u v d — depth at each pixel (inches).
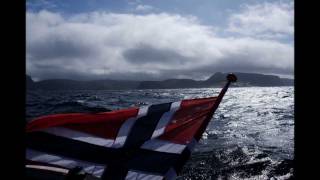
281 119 1599.4
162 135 179.3
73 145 171.0
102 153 173.2
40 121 169.0
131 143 176.4
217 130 1195.3
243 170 610.5
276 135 1058.1
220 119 1624.0
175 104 190.1
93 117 178.4
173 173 168.9
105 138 176.7
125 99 3383.4
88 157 171.8
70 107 1792.6
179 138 178.2
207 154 735.1
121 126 180.7
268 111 2113.7
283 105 2763.3
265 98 4281.5
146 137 178.2
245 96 5088.6
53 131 172.9
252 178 567.8
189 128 180.1
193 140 175.9
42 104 1941.4
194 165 637.9
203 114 183.2
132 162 171.8
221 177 572.4
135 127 180.7
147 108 188.5
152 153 173.9
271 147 829.2
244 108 2429.9
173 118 184.4
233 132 1137.4
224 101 3531.0
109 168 169.6
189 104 188.4
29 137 168.6
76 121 175.0
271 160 677.3
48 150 170.2
